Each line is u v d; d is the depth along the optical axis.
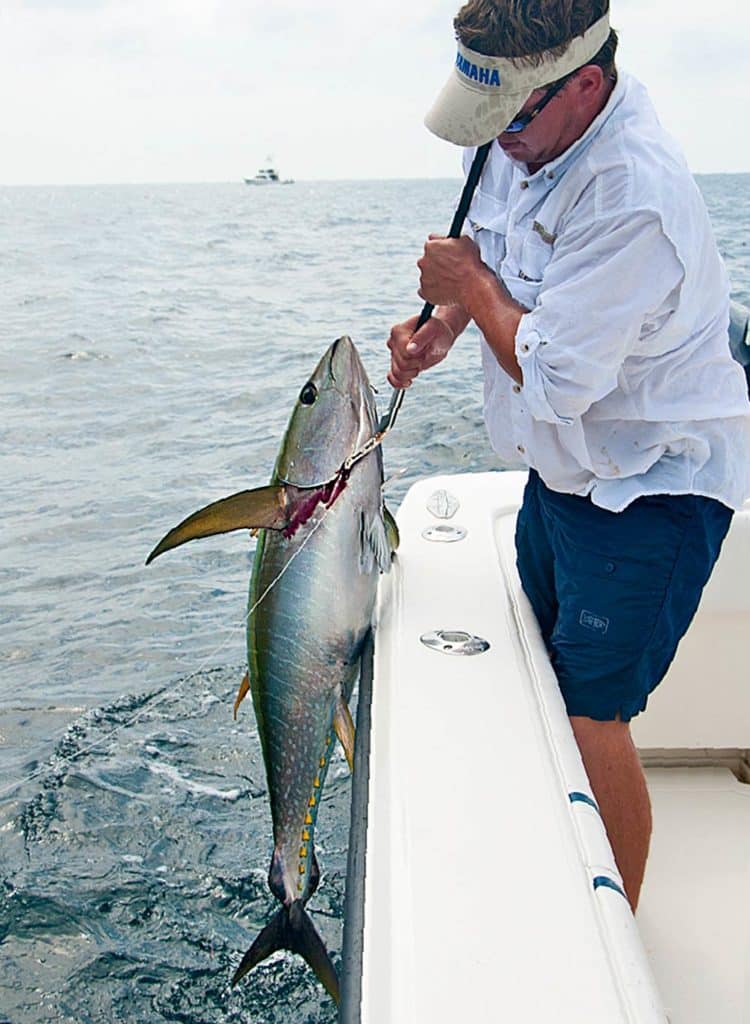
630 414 1.82
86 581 5.17
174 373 10.35
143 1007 2.66
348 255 23.55
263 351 11.38
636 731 2.63
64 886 3.06
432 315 2.18
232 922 2.92
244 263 21.98
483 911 1.31
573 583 1.93
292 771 2.02
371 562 2.00
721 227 21.28
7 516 6.16
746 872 2.34
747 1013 1.97
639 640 1.90
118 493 6.55
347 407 1.94
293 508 1.94
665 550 1.87
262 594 1.99
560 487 1.92
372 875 1.40
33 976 2.75
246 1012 2.63
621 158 1.64
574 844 1.43
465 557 2.36
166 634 4.58
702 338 1.80
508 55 1.60
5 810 3.39
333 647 1.99
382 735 1.68
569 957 1.25
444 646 1.94
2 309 15.38
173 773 3.58
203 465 7.11
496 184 2.00
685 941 2.15
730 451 1.89
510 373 1.81
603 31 1.62
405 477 6.34
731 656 2.56
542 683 1.83
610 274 1.64
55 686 4.18
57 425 8.32
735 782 2.65
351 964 1.34
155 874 3.10
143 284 18.41
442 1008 1.18
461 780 1.56
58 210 54.75
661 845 2.43
